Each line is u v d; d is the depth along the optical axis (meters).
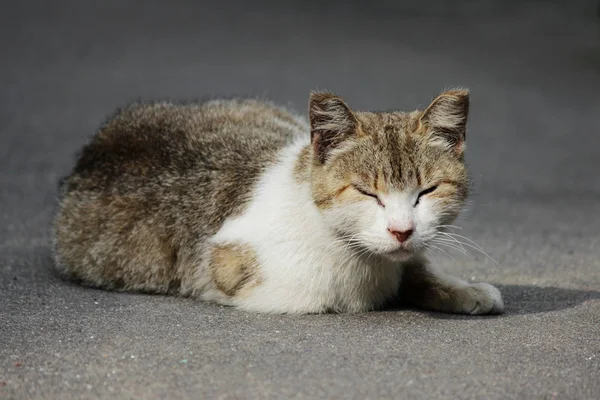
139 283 9.16
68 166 15.70
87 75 22.88
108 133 9.84
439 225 7.83
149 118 10.09
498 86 23.42
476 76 24.22
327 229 7.99
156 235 9.05
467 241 11.87
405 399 5.97
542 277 9.93
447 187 7.81
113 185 9.37
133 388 6.11
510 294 9.13
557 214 13.67
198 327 7.66
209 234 8.81
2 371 6.44
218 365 6.55
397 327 7.77
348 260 8.13
